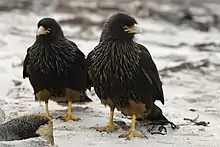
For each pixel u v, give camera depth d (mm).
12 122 8922
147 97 10914
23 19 39125
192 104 15266
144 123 11914
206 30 42812
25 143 8188
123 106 10984
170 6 50406
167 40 32594
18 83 16688
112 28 10523
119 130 11398
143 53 10781
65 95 12258
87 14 44719
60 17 41625
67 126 11617
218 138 11195
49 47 11789
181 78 19453
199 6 51312
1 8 45312
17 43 26031
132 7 49156
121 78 10578
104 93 10992
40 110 13211
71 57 11977
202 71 20812
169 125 11984
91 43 27766
